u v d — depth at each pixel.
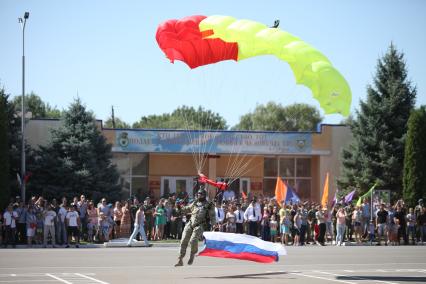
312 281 16.58
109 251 26.48
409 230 35.03
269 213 32.97
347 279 17.27
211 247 18.59
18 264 20.30
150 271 18.58
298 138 44.38
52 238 29.58
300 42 17.64
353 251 28.03
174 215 32.84
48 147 38.94
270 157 46.03
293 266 20.77
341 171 44.31
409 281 16.97
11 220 29.50
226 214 32.69
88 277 16.84
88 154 38.62
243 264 21.22
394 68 45.12
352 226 35.44
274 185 45.97
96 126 40.09
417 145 40.44
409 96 44.53
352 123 44.88
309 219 33.94
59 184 38.28
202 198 18.05
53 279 16.38
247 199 35.66
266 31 17.95
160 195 44.84
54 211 29.88
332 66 16.92
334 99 16.66
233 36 18.44
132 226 33.41
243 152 43.66
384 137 43.69
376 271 19.48
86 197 38.34
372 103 44.41
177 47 20.20
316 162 46.03
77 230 29.94
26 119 39.47
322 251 27.84
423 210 35.81
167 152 43.16
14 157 37.94
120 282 15.77
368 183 43.16
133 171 44.78
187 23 19.64
